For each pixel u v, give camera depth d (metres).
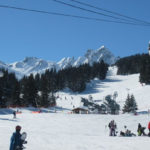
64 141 17.66
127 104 75.38
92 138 20.45
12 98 86.62
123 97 108.69
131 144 17.00
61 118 39.81
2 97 78.94
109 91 141.88
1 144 14.70
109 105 71.31
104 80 181.12
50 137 19.67
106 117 40.62
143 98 95.44
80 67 183.75
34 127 30.70
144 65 139.38
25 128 29.20
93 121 37.19
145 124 35.75
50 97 103.00
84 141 18.14
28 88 90.44
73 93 148.75
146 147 15.78
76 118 39.78
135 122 36.97
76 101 118.12
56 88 150.25
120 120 38.19
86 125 34.06
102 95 132.00
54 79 151.25
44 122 35.75
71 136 21.47
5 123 32.28
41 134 21.84
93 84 169.12
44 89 95.69
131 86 146.12
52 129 29.89
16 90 87.69
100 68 184.88
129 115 43.16
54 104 101.00
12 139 8.41
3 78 82.44
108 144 16.88
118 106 71.94
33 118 39.81
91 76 184.12
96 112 69.00
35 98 91.19
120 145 16.47
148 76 132.25
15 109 77.69
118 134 27.80
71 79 157.75
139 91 111.50
